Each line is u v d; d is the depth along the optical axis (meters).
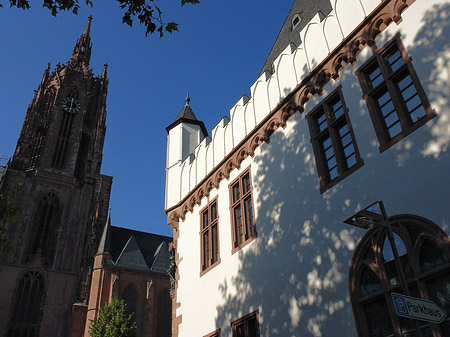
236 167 17.86
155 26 10.94
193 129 24.33
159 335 62.75
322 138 14.12
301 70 15.71
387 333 10.16
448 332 8.91
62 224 71.50
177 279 19.70
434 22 11.27
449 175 9.80
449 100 10.31
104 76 96.19
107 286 62.62
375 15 12.98
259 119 17.30
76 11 11.21
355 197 11.99
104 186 81.38
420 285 9.55
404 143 11.08
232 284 15.99
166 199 22.50
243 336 14.85
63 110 84.88
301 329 12.41
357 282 11.15
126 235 76.56
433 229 9.70
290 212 14.25
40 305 63.44
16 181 72.06
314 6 18.89
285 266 13.73
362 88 12.79
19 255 65.56
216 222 18.27
